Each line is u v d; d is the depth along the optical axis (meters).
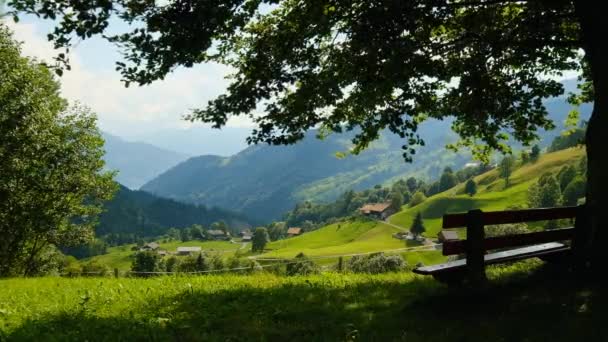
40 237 39.84
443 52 13.59
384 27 11.98
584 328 7.80
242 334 8.40
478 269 9.58
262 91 12.98
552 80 15.38
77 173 37.84
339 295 11.43
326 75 13.20
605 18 10.60
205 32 10.37
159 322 9.08
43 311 10.30
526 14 13.87
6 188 33.44
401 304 10.18
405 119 14.32
